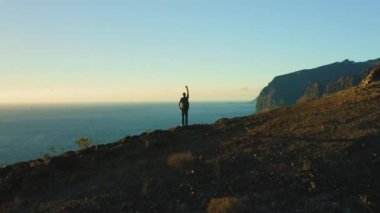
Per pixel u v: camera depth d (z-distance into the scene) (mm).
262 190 14805
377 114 20828
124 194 15852
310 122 21594
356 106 23328
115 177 17938
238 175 16016
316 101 28109
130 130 152875
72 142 120250
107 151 21203
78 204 15547
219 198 14547
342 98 26844
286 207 13852
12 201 17453
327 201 14000
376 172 15469
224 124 24766
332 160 16250
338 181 15008
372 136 17812
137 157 20344
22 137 148500
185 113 26688
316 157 16609
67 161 20156
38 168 20047
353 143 17375
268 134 20703
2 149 109562
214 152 19062
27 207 16594
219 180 15836
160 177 16859
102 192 16453
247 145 19328
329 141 18109
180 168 17438
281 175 15547
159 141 21500
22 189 18359
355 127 19281
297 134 19859
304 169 15727
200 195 14969
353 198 14172
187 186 15695
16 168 20641
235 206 13586
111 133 142375
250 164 16906
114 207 14984
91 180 18250
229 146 19625
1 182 19062
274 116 25391
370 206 13727
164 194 15406
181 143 21766
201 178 16188
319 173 15422
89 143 24609
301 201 14086
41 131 173625
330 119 21422
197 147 20516
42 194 17672
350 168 15727
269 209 13758
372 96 25031
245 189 15000
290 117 23859
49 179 18859
